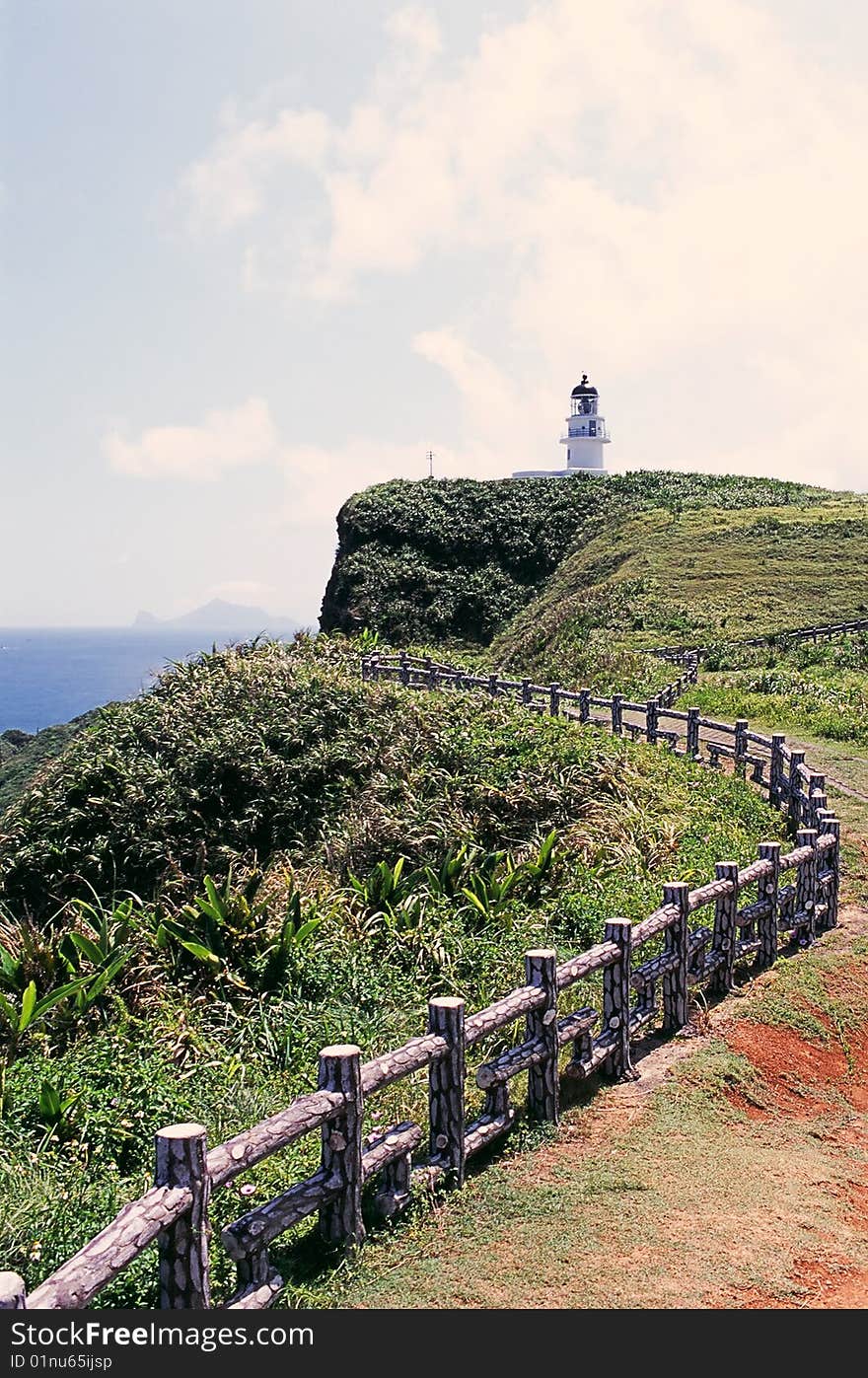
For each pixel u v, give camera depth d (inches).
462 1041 227.9
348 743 658.2
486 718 665.6
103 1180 245.0
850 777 645.9
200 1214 168.4
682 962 313.4
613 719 724.7
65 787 658.2
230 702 744.3
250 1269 180.4
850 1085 299.4
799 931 388.8
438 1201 219.1
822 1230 213.8
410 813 538.9
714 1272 194.9
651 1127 255.0
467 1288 188.9
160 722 720.3
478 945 380.8
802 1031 321.4
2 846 634.2
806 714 840.9
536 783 548.1
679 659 1117.1
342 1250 198.8
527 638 1510.8
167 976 373.4
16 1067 305.1
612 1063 284.4
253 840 616.7
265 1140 181.9
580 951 370.0
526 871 445.4
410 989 359.9
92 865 604.4
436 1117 226.7
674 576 1508.4
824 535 1624.0
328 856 541.3
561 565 1919.3
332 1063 198.1
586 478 2290.8
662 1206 218.2
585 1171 233.1
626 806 510.9
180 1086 293.1
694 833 488.7
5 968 386.0
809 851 385.7
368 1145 212.2
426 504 2153.1
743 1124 265.0
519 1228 209.2
